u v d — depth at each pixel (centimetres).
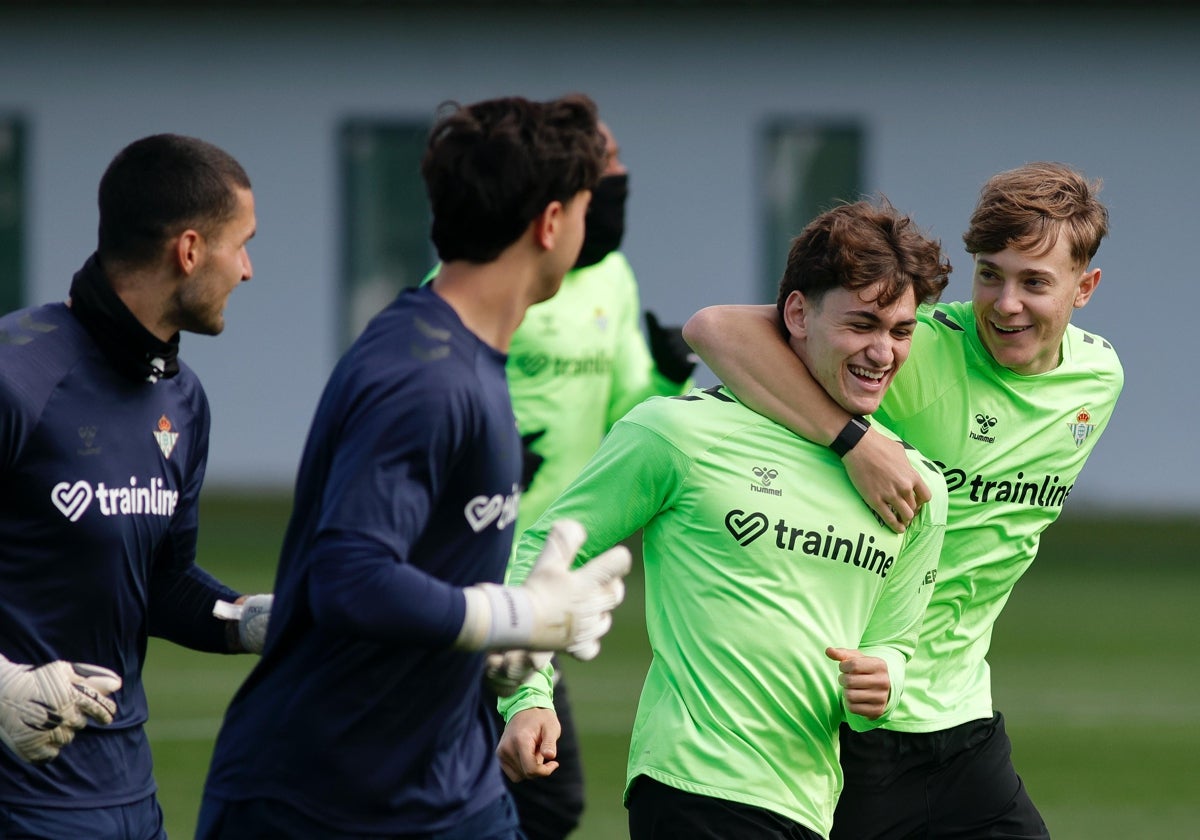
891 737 1642
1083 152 7550
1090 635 4512
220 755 1180
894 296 1416
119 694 1398
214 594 1477
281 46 7706
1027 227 1584
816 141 7644
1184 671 3997
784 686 1428
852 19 7556
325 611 1062
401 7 7656
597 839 2406
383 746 1146
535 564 1135
